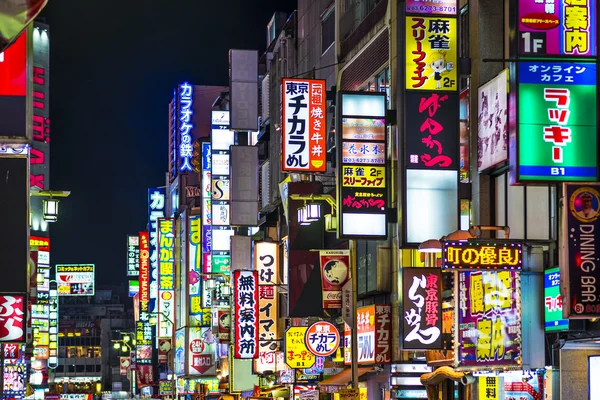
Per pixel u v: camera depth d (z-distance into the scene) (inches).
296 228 1518.2
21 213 875.4
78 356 6008.9
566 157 780.0
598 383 831.1
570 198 706.8
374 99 1132.5
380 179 1120.8
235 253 2073.1
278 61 1974.7
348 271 1381.6
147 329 3981.3
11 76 631.2
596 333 797.9
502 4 1027.3
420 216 1008.9
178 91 3395.7
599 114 787.4
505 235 877.8
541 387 890.1
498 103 950.4
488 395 968.9
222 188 2434.8
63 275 5275.6
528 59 787.4
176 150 3383.4
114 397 5108.3
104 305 6274.6
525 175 775.7
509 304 840.9
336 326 1497.3
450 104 1019.3
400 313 1048.8
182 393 3159.5
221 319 2076.8
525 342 860.6
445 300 1075.3
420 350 1045.8
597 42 791.1
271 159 2011.6
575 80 789.2
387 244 1310.3
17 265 877.8
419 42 1019.3
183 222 3034.0
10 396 2453.2
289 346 1504.7
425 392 1180.5
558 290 831.1
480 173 1008.2
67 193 1243.2
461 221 1083.9
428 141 1015.0
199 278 2891.2
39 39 3651.6
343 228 1105.4
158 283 3260.3
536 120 783.1
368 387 1337.4
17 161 884.0
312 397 1573.6
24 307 877.2
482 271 836.6
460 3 1089.4
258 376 1889.8
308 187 1534.2
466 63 1025.5
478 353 851.4
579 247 703.1
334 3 1648.6
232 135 2442.2
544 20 791.1
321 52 1759.4
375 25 1393.9
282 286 1660.9
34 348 3356.3
